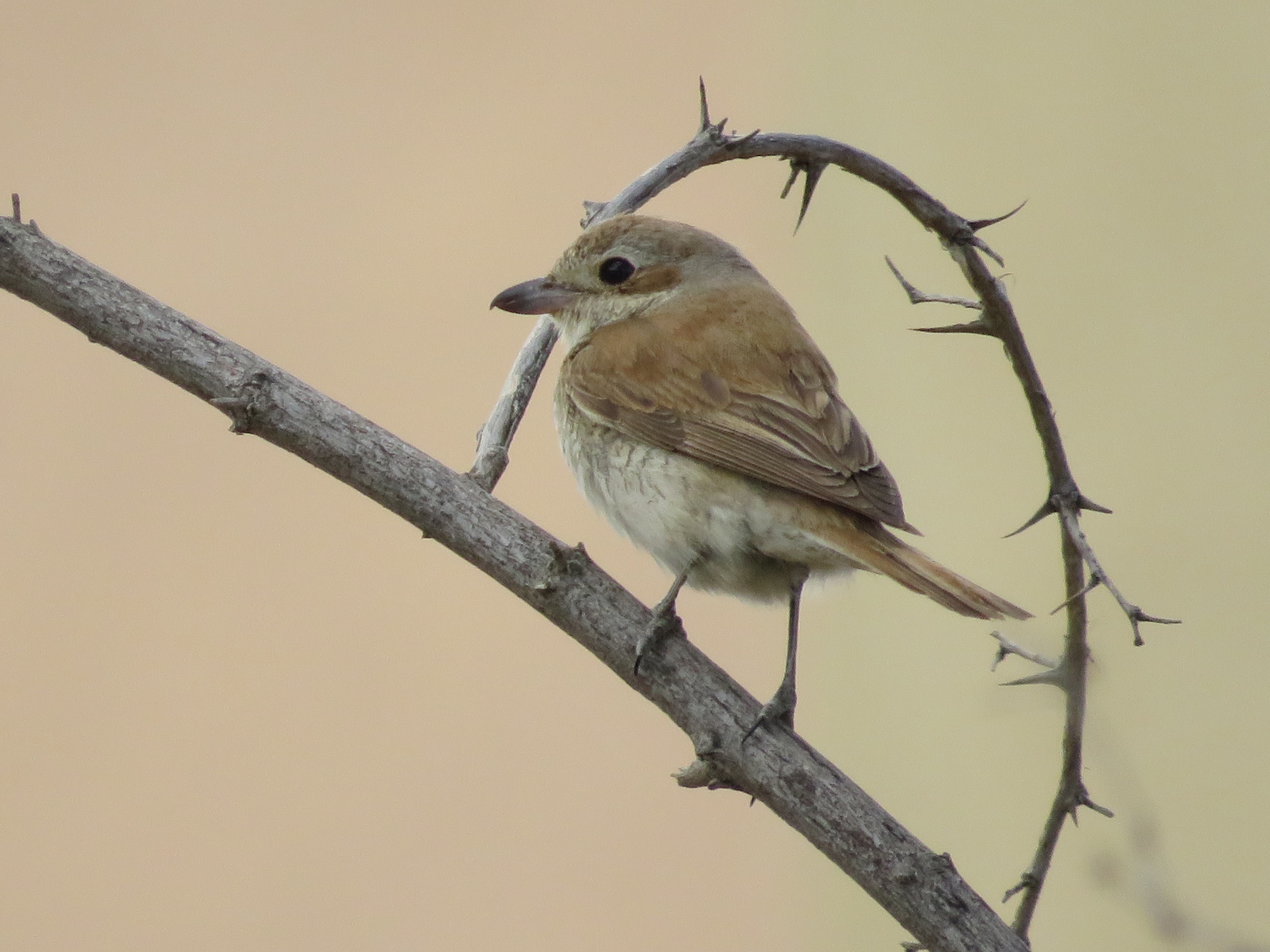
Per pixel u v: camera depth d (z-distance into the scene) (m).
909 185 6.66
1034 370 6.46
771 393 7.82
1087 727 6.71
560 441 8.47
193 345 6.38
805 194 6.91
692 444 7.69
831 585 7.95
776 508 7.42
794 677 6.62
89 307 6.35
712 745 6.24
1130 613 5.85
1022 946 5.69
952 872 5.80
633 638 6.48
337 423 6.43
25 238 6.38
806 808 6.07
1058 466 6.39
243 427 6.34
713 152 7.11
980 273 6.44
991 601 6.61
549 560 6.53
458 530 6.50
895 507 7.44
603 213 7.02
